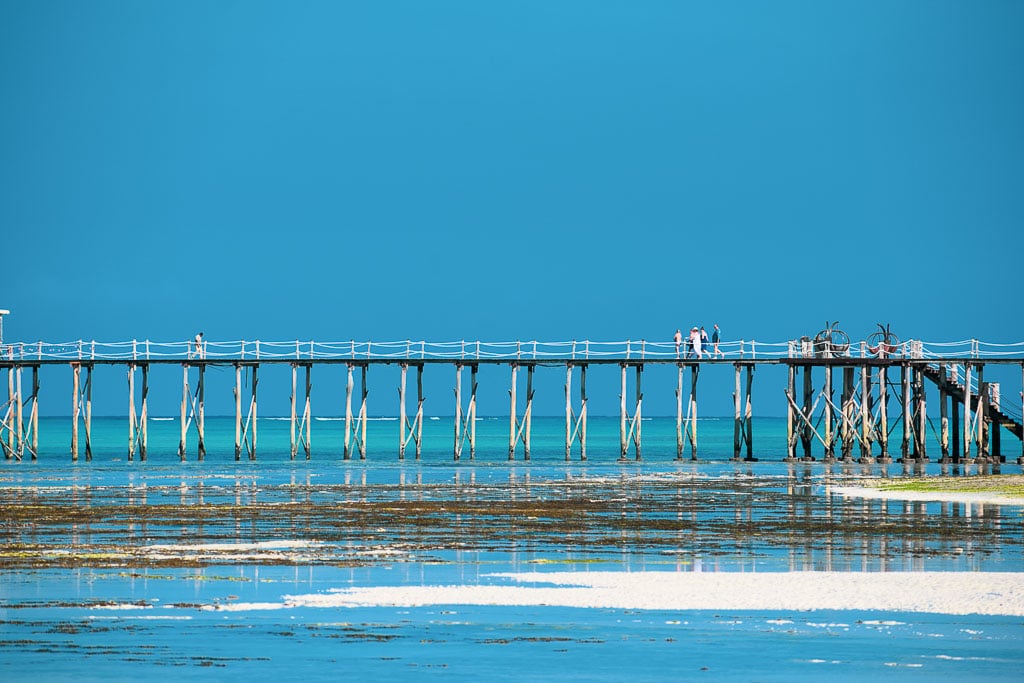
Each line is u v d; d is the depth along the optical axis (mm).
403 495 105312
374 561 65875
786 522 84188
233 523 82812
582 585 58750
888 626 50844
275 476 132125
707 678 44094
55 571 62031
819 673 44594
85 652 46406
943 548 71125
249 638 48500
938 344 152875
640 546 72000
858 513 89812
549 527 81250
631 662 45750
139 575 61031
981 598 55750
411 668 44906
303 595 56094
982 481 118500
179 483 119375
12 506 93562
